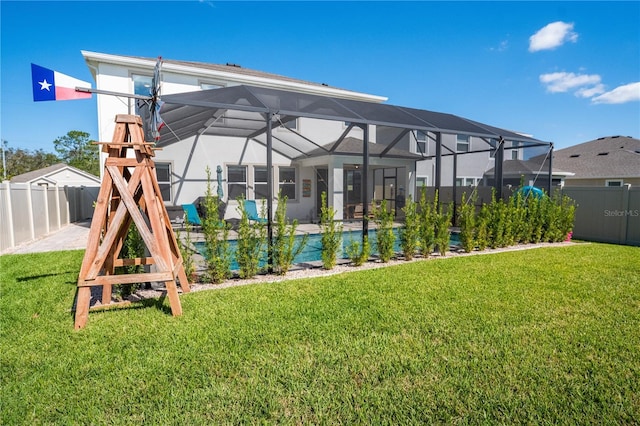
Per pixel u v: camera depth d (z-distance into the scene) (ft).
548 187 34.96
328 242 22.45
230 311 14.32
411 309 14.46
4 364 10.08
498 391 8.91
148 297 16.48
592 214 36.40
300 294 16.60
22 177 102.17
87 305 12.91
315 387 9.07
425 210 26.55
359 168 57.00
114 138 14.40
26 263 24.07
